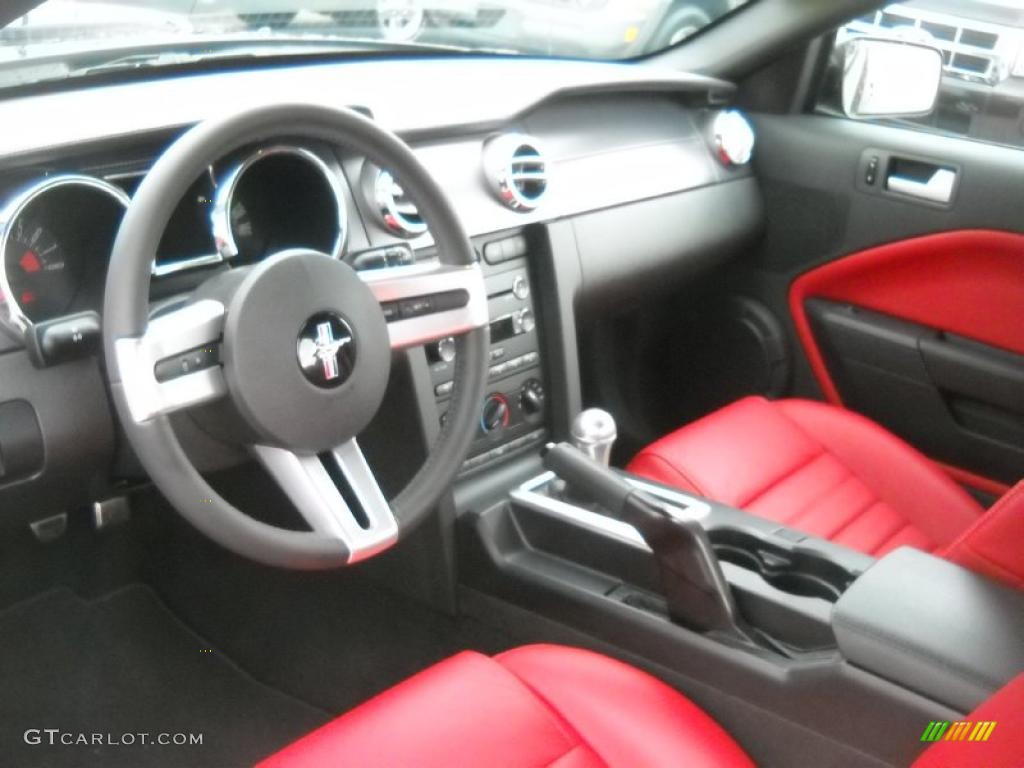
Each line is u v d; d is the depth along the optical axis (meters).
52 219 1.21
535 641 1.57
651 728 1.15
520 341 1.75
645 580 1.47
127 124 1.28
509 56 2.24
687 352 2.48
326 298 1.10
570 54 2.37
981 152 1.96
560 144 1.85
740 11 2.21
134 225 1.02
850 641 1.14
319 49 1.94
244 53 1.82
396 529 1.21
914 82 2.03
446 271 1.27
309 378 1.10
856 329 2.17
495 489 1.70
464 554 1.62
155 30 1.70
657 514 1.34
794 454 1.79
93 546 1.91
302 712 1.83
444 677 1.17
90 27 1.60
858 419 1.88
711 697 1.34
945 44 2.03
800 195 2.21
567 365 1.79
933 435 2.13
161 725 1.77
